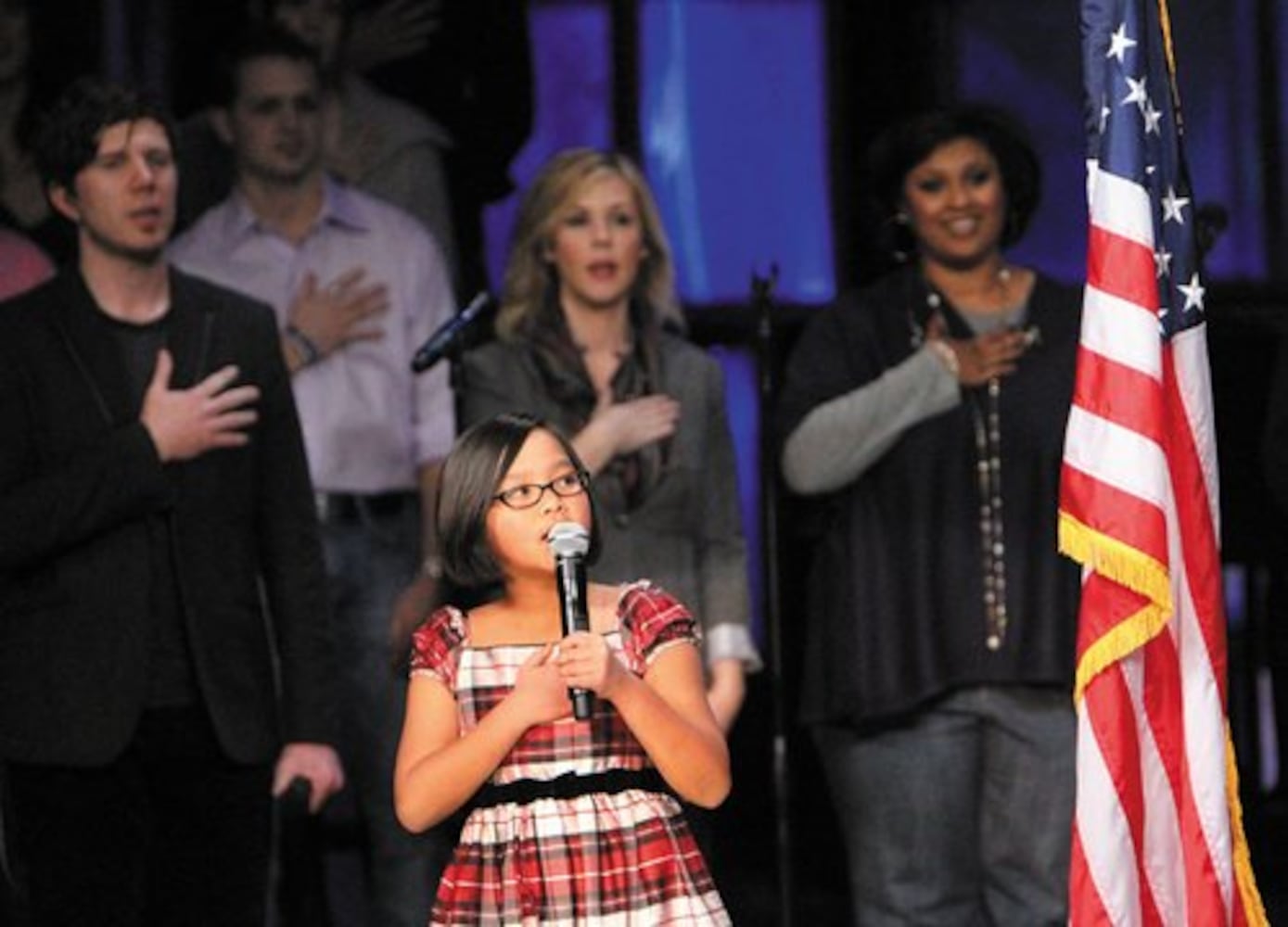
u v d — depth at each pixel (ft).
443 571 42.83
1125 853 45.34
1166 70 46.85
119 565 48.83
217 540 49.70
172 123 50.34
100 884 48.62
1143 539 44.98
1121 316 45.42
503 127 68.33
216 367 50.16
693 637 41.68
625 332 54.90
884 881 54.80
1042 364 55.06
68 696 48.44
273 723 50.21
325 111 65.31
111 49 67.36
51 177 49.83
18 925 49.98
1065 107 70.95
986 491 54.54
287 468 51.26
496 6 67.97
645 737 39.93
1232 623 68.49
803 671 61.57
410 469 60.29
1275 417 54.70
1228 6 70.49
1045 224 71.05
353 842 61.77
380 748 58.75
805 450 55.01
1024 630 54.08
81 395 49.26
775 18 71.41
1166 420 46.11
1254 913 46.47
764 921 66.23
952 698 54.34
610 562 52.90
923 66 70.85
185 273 51.72
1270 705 68.13
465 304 67.67
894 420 54.39
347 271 61.00
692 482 53.78
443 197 66.33
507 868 40.37
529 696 40.29
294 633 51.34
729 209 71.46
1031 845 54.19
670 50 71.36
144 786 49.21
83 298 49.78
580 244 54.13
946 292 56.29
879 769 54.70
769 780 68.39
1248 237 70.33
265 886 50.34
